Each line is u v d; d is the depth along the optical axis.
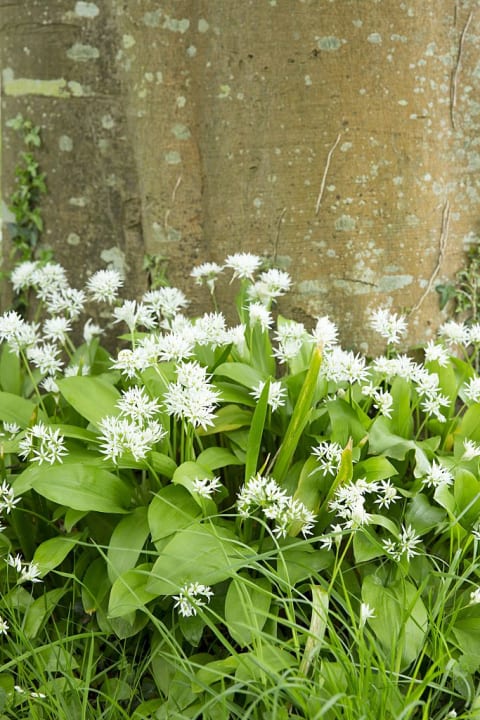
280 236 3.16
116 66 3.27
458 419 2.81
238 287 3.25
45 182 3.39
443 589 2.15
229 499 2.63
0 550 2.44
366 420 2.51
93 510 2.34
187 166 3.28
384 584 2.29
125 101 3.28
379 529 2.46
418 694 1.89
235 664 2.05
